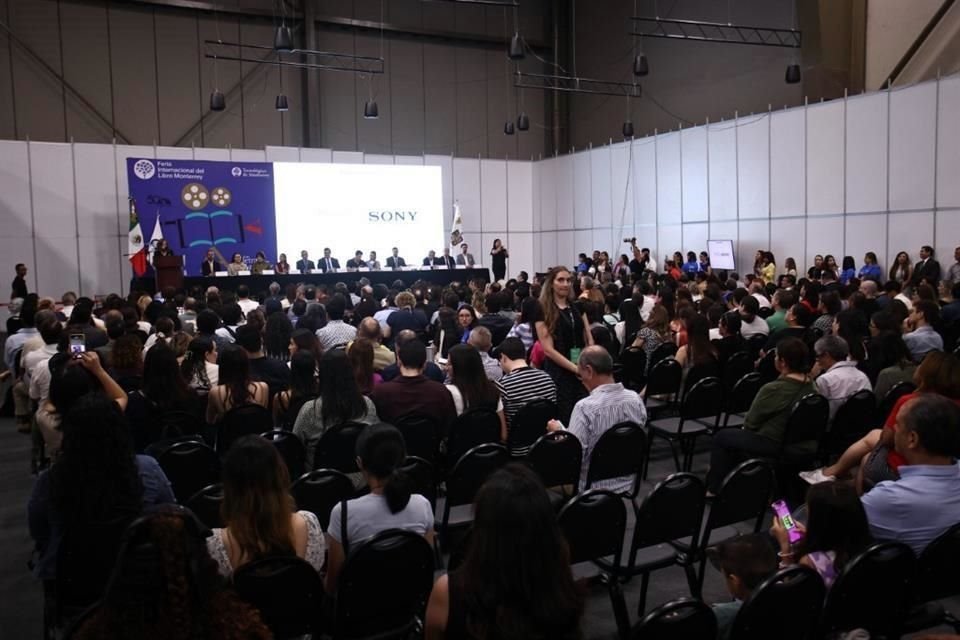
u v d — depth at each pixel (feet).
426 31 79.05
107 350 19.35
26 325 26.40
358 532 9.72
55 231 60.29
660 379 20.67
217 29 70.18
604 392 14.42
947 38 49.16
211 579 5.75
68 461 9.07
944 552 9.43
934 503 9.57
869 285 30.35
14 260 59.00
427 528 10.15
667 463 21.24
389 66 78.07
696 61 69.15
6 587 14.33
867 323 22.94
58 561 9.18
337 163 67.21
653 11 73.00
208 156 65.51
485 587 5.43
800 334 22.88
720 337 24.07
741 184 58.70
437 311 29.63
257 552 8.66
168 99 68.54
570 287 17.78
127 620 5.30
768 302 34.76
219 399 16.15
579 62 82.64
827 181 52.29
